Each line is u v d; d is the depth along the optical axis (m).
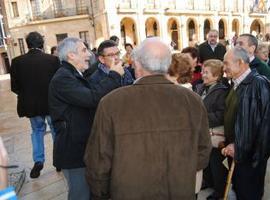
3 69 40.38
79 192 2.74
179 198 1.88
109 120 1.85
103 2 29.77
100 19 30.61
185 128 1.88
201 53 6.38
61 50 2.65
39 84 4.36
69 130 2.61
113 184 1.89
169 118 1.86
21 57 4.41
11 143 6.67
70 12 32.31
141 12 32.41
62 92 2.54
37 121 4.58
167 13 34.75
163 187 1.87
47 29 32.94
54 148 2.73
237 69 2.94
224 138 3.28
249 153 2.92
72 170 2.70
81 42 2.69
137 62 1.95
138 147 1.84
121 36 33.28
